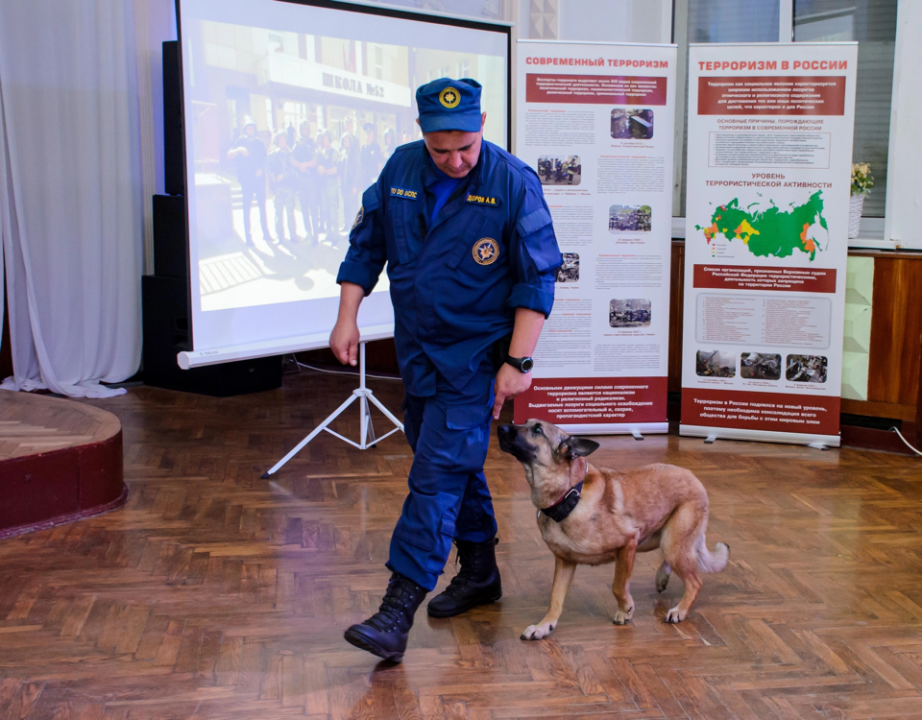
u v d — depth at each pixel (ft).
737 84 14.73
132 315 19.17
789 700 7.29
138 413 17.03
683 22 18.16
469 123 7.15
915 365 14.66
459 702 7.26
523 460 8.00
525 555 10.36
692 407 15.67
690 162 15.05
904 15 14.87
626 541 8.22
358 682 7.57
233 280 12.56
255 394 18.81
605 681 7.60
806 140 14.57
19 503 10.86
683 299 15.47
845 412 15.48
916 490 12.85
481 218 7.65
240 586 9.46
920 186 14.98
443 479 7.79
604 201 15.25
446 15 14.25
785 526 11.36
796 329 14.94
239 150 12.35
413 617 7.93
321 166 13.34
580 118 14.99
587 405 15.72
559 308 15.40
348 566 10.03
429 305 7.74
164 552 10.37
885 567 10.07
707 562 8.77
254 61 12.34
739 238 14.99
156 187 19.67
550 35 18.61
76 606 8.92
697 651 8.13
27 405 13.43
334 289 13.87
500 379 7.77
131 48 18.75
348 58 13.34
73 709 7.07
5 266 17.65
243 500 12.23
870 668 7.82
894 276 14.67
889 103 15.96
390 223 7.97
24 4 17.10
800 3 16.98
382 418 16.96
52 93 17.62
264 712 7.08
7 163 17.37
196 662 7.85
